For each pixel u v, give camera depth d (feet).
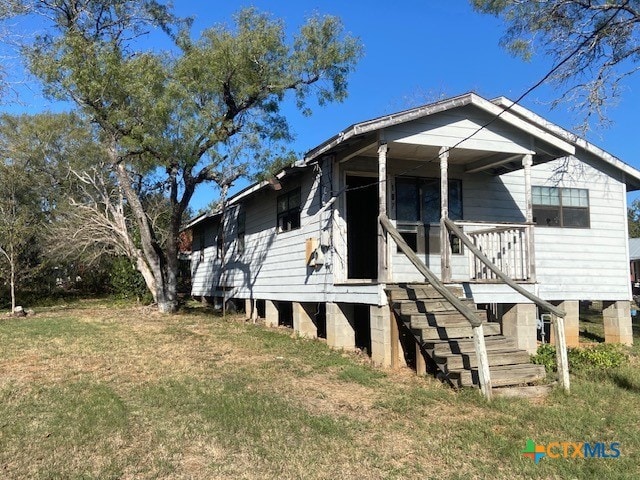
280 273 46.62
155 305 62.49
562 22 40.86
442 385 25.58
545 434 18.89
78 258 79.82
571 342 42.24
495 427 19.67
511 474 15.65
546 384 25.12
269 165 42.39
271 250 49.42
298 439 18.29
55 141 83.66
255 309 53.72
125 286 77.00
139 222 56.95
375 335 30.83
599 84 40.70
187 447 17.42
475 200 39.55
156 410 21.06
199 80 46.39
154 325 46.96
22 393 23.18
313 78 49.80
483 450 17.53
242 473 15.57
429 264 37.42
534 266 33.63
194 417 20.26
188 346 35.55
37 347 34.17
